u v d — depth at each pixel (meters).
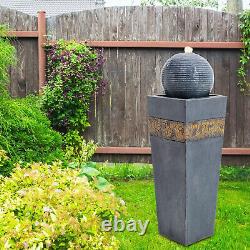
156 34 6.00
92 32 6.01
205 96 3.78
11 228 2.68
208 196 3.82
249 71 6.05
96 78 6.00
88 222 2.87
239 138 6.16
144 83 6.09
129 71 6.07
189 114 3.55
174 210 3.79
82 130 6.09
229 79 6.07
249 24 5.88
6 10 5.97
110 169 5.98
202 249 3.65
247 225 4.20
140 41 5.98
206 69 3.68
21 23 5.99
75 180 3.37
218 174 3.87
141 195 5.04
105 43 5.98
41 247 2.58
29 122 4.34
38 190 3.05
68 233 2.82
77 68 5.86
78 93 5.91
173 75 3.65
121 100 6.12
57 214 2.79
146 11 5.98
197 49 6.03
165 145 3.77
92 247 2.86
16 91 6.10
